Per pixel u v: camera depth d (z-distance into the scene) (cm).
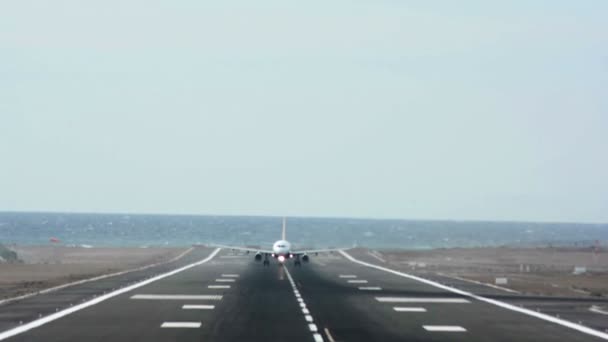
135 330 5334
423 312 6706
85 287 9262
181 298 7838
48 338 4916
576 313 6812
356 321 5956
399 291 9056
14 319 5934
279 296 8156
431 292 8994
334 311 6681
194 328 5456
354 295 8381
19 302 7319
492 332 5428
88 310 6612
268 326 5588
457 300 7962
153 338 4953
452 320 6122
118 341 4812
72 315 6225
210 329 5403
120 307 6888
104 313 6394
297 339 4950
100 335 5072
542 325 5869
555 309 7156
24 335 5047
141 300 7575
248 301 7544
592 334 5372
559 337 5206
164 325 5616
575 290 9981
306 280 10856
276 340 4897
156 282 10181
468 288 9794
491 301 7894
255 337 5019
